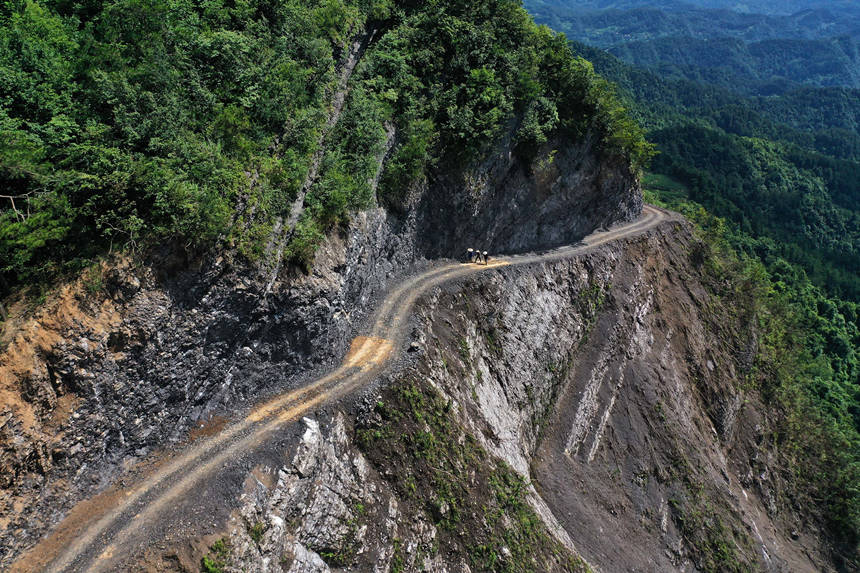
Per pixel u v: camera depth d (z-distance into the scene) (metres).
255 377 24.00
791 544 53.38
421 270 39.97
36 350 16.88
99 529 17.23
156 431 20.17
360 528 22.45
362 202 30.56
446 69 39.69
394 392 26.39
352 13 36.59
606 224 61.41
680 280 62.25
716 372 58.00
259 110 25.17
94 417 18.08
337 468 22.80
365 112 32.09
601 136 52.12
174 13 25.41
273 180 24.42
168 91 22.08
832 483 58.81
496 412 34.41
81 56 21.89
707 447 51.38
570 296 48.28
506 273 42.72
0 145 17.30
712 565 42.00
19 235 17.22
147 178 19.44
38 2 24.61
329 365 27.55
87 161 19.06
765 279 83.75
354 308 31.05
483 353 37.31
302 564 19.77
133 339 18.88
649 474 44.78
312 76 29.27
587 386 45.72
